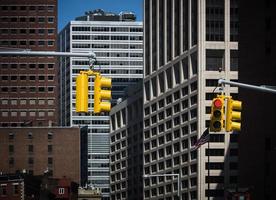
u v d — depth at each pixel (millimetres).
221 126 55625
